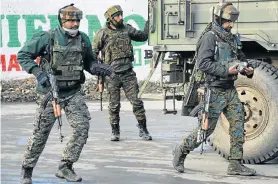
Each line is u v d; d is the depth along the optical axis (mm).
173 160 8578
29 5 18359
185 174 8398
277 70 8883
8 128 12805
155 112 14898
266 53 9836
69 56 7328
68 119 7582
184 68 10344
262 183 7852
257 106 8836
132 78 11062
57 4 18516
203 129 7918
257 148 8844
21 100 17750
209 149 10242
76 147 7637
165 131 12211
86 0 18688
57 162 9266
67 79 7355
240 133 8172
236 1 9234
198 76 8078
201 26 9594
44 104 7332
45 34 7305
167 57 10555
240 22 9227
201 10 9570
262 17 9094
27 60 7207
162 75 10539
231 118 8164
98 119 14016
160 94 10836
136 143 10906
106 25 11000
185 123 13227
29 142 7457
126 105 16609
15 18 18281
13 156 9750
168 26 9836
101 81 10812
